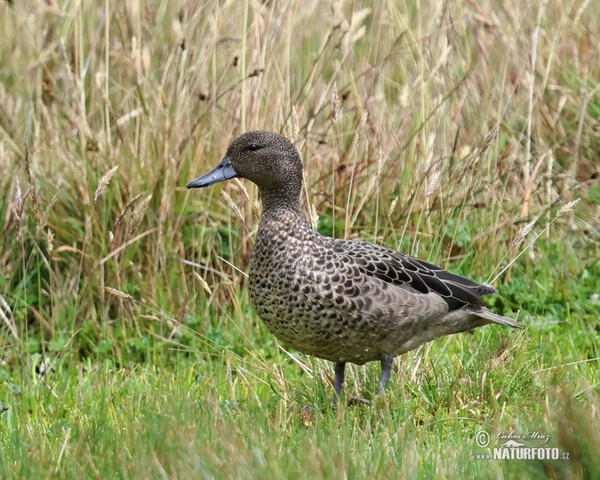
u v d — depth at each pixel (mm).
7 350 10000
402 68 11805
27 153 9383
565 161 11695
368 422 7117
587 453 5926
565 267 10602
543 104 11719
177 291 10367
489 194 11188
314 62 10344
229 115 10953
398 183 10914
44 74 12016
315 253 7750
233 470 6078
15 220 10359
